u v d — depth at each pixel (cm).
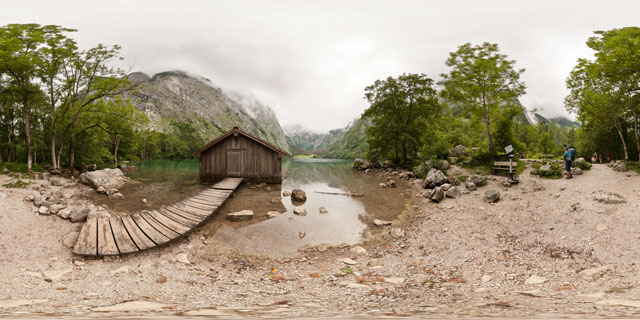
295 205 1672
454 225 1191
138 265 796
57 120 2577
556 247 844
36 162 2889
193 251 949
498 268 766
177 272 767
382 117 3609
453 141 4525
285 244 1059
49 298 517
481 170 2238
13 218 1037
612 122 2511
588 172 1820
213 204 1489
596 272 663
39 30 2100
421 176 2538
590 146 3016
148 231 1019
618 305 401
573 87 2717
